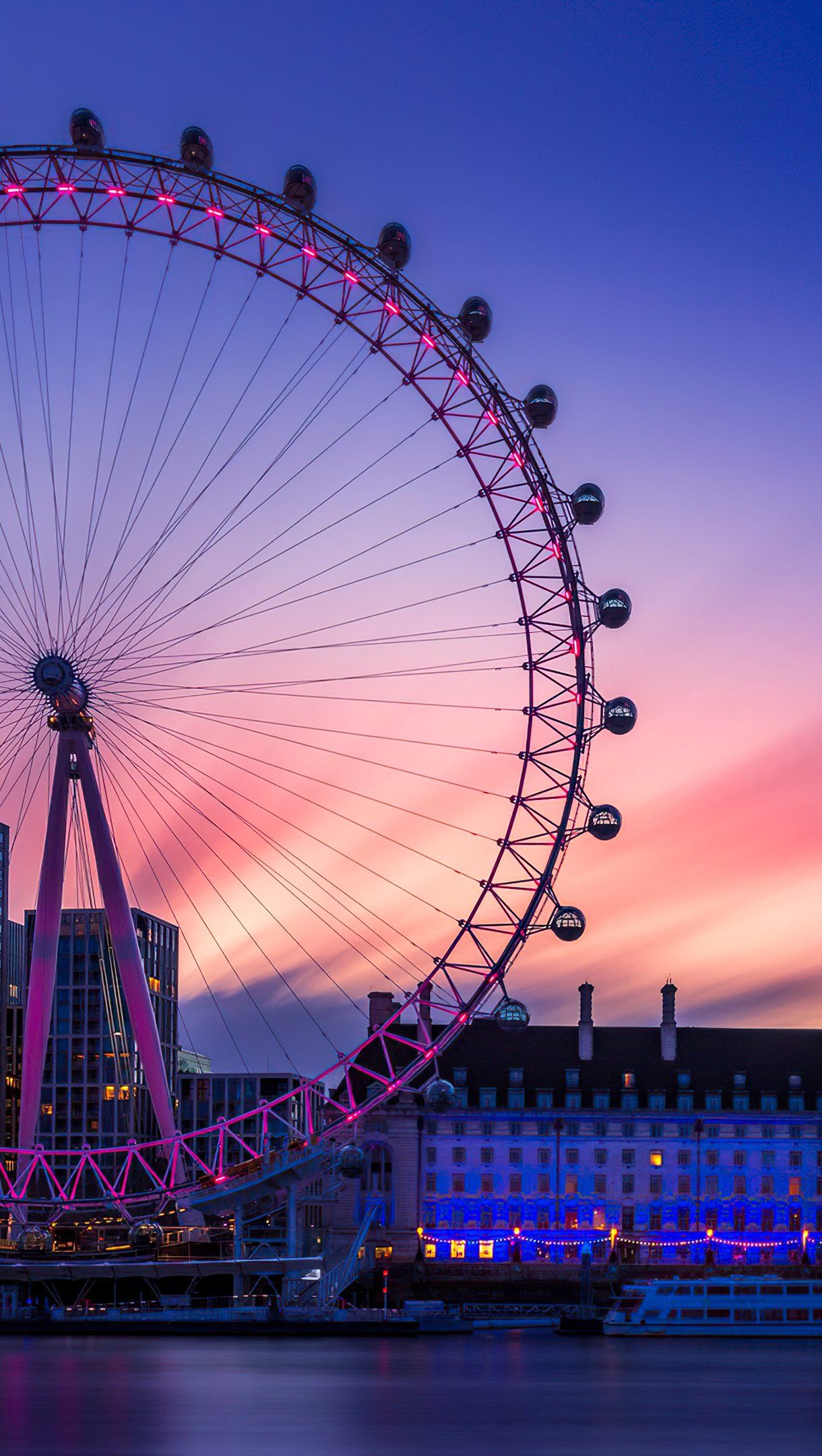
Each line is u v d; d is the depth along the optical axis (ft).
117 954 402.52
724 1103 586.86
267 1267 442.91
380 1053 589.73
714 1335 429.79
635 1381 273.95
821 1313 434.71
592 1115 581.12
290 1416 209.05
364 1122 572.51
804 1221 576.20
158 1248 451.53
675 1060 598.75
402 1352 347.77
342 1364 304.71
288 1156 442.09
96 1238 494.59
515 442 349.00
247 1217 491.31
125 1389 245.45
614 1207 575.79
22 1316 437.17
